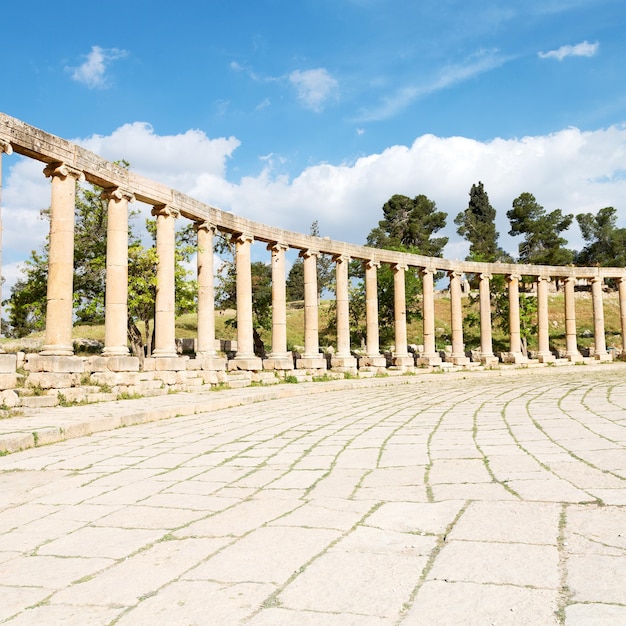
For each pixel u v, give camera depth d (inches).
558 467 271.0
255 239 1151.0
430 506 219.9
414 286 2005.4
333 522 207.2
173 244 917.2
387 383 1058.1
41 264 1178.0
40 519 233.1
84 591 157.2
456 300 1576.0
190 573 165.9
